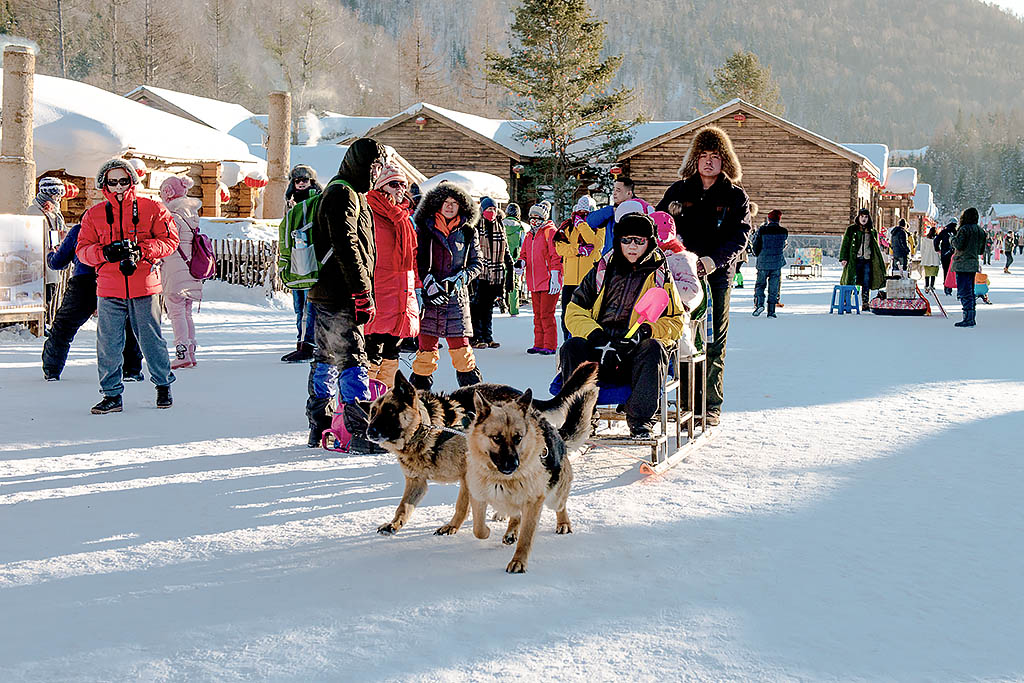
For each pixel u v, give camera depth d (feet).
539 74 159.53
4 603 12.91
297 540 15.89
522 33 162.71
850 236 67.05
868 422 26.81
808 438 24.57
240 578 13.98
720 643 11.67
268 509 17.70
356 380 22.49
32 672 10.78
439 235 28.17
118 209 26.99
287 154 94.79
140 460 21.44
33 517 16.92
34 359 38.04
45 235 44.06
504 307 65.72
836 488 19.38
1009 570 14.49
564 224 37.93
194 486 19.22
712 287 25.67
